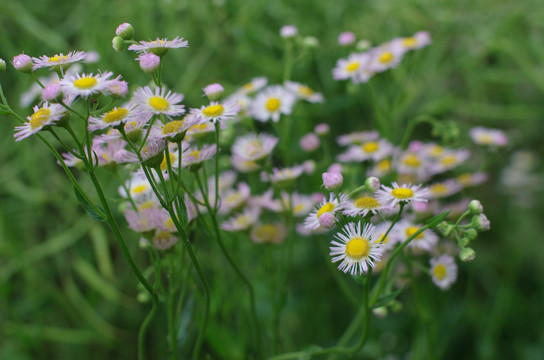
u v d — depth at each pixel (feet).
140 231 1.40
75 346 2.24
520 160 2.91
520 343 2.35
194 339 1.70
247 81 2.38
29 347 2.06
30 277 2.07
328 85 2.34
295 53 2.23
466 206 1.70
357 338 2.05
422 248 1.54
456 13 2.46
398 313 2.21
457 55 2.56
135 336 2.22
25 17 2.27
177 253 1.53
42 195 2.22
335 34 2.44
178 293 1.66
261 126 2.14
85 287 2.33
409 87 2.36
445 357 2.24
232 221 1.62
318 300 2.08
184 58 2.30
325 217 1.31
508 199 2.92
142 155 1.28
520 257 2.52
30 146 2.25
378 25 2.56
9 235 2.01
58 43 2.26
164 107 1.27
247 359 1.68
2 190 2.28
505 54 2.62
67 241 2.13
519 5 2.43
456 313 2.09
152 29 2.27
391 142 1.85
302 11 2.40
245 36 2.32
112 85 1.26
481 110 2.48
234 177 1.71
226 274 2.00
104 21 2.33
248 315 1.88
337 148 2.36
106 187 2.08
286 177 1.59
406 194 1.34
